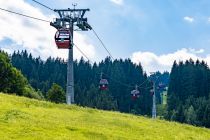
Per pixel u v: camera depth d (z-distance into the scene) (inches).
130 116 2362.2
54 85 5826.8
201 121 7175.2
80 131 1525.6
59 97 5738.2
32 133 1360.7
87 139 1427.2
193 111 7386.8
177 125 2340.1
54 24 2564.0
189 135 2026.3
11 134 1314.0
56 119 1711.4
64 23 2568.9
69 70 2576.3
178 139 1822.1
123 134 1660.9
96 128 1662.2
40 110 1887.3
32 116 1658.5
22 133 1344.7
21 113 1663.4
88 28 2605.8
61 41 1993.1
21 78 5167.3
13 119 1515.7
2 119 1488.7
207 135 2207.2
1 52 5078.7
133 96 4906.5
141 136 1712.6
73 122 1705.2
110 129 1726.1
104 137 1510.8
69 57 2578.7
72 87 2566.4
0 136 1267.2
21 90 5152.6
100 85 3801.7
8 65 4965.6
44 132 1405.0
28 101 2084.2
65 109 2121.1
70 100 2549.2
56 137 1360.7
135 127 1911.9
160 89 5580.7
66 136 1405.0
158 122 2316.7
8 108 1721.2
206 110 7145.7
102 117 2036.2
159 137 1777.8
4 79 4918.8
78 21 2568.9
